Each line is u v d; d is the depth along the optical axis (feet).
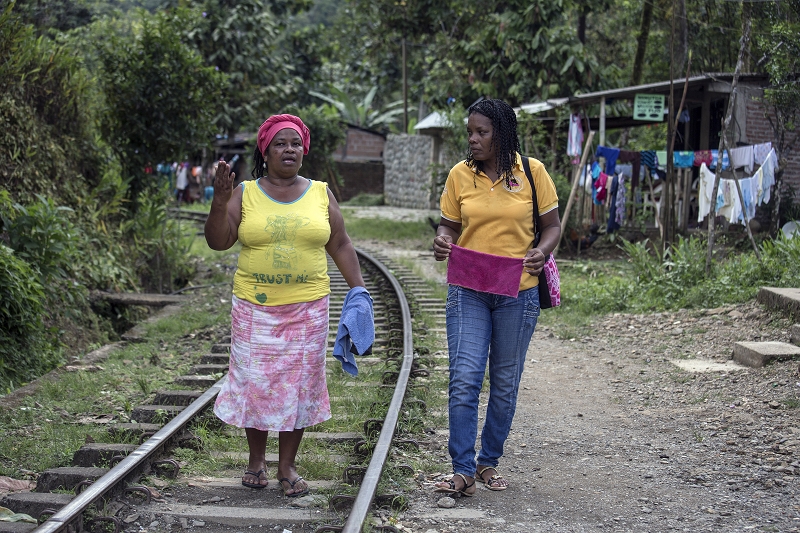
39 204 28.27
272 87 96.84
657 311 33.22
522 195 13.99
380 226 74.74
